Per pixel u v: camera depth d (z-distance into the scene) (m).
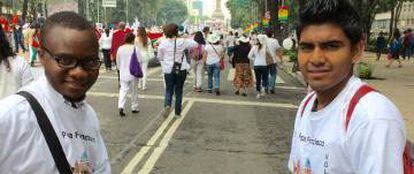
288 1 36.53
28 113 2.04
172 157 7.70
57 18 2.11
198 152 8.05
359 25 2.14
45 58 2.11
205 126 10.27
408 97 14.62
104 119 10.75
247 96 15.29
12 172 2.01
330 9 2.10
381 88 16.78
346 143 2.06
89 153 2.24
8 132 1.98
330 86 2.17
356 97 2.08
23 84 4.34
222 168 7.16
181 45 10.94
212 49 15.42
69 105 2.15
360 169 2.00
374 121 1.96
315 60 2.16
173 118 11.09
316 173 2.19
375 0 25.78
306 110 2.35
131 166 7.13
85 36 2.10
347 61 2.16
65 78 2.10
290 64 29.33
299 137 2.34
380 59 33.31
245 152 8.14
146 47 15.93
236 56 15.43
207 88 16.97
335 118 2.14
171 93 11.13
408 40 32.59
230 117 11.46
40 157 2.03
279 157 7.89
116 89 15.77
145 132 9.51
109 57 22.62
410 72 23.23
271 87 16.27
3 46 4.21
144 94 14.93
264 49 15.04
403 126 2.01
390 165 1.92
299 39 2.23
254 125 10.55
